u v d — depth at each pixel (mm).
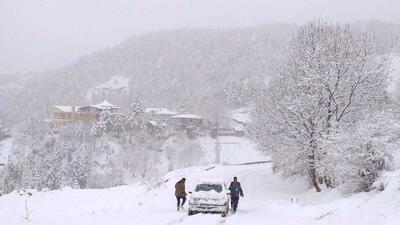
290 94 29766
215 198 21016
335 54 28922
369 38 30766
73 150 109188
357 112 29344
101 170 106188
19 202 25750
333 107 28828
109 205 24516
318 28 30406
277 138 29750
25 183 82062
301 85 29297
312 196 26844
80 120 132500
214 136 128875
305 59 29719
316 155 27969
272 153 32562
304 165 29859
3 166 111875
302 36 30844
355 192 22266
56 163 99625
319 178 31578
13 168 87562
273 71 35938
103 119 121125
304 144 28531
